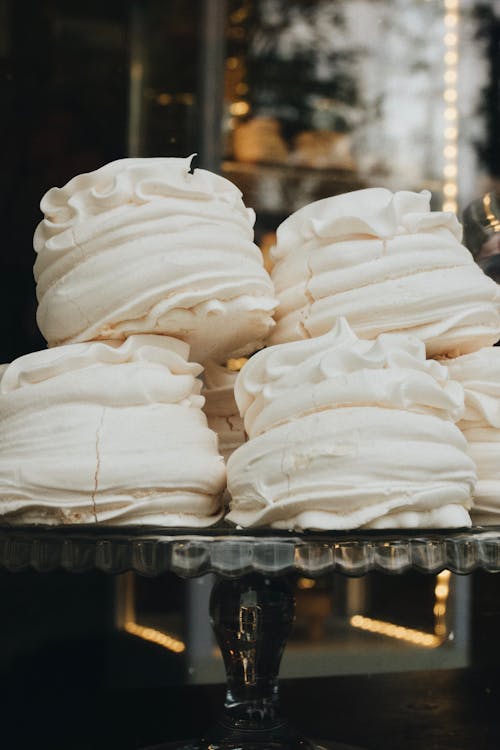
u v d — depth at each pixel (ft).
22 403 1.94
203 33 3.44
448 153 3.56
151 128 3.38
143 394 1.93
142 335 1.99
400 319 2.00
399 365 1.88
